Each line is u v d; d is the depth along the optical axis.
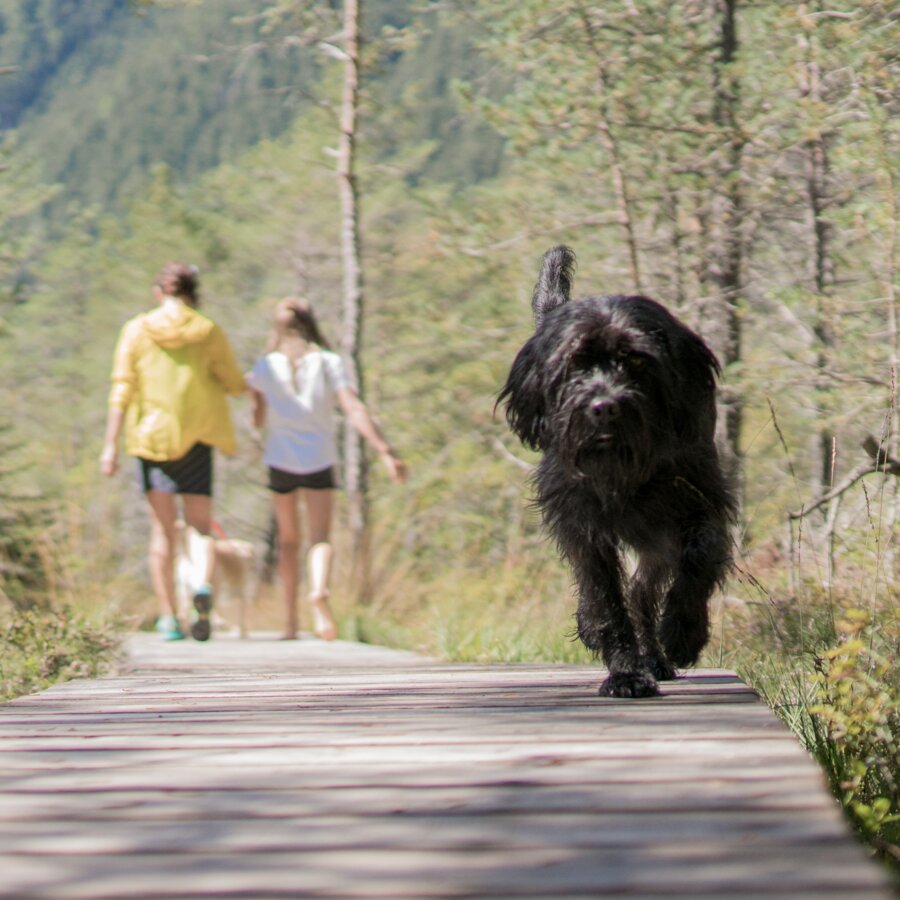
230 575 11.99
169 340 10.37
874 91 10.36
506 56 13.26
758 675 6.05
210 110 118.38
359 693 5.34
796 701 5.16
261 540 32.28
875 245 11.05
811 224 12.22
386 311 29.67
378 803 2.99
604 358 5.06
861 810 3.59
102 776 3.41
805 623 6.22
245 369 32.78
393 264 29.22
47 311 36.78
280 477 10.80
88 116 128.62
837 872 2.28
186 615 12.20
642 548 5.37
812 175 12.15
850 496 8.67
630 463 4.98
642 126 12.39
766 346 13.60
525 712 4.50
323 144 31.72
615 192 13.91
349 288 21.98
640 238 14.55
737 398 11.53
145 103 122.81
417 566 15.45
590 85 12.72
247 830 2.75
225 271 34.56
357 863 2.46
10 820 2.89
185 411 10.37
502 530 16.44
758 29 12.19
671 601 5.04
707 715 4.32
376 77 21.55
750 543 8.19
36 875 2.42
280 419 10.75
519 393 5.45
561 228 14.37
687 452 5.24
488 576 12.54
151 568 10.66
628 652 5.09
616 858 2.43
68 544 13.12
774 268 13.60
